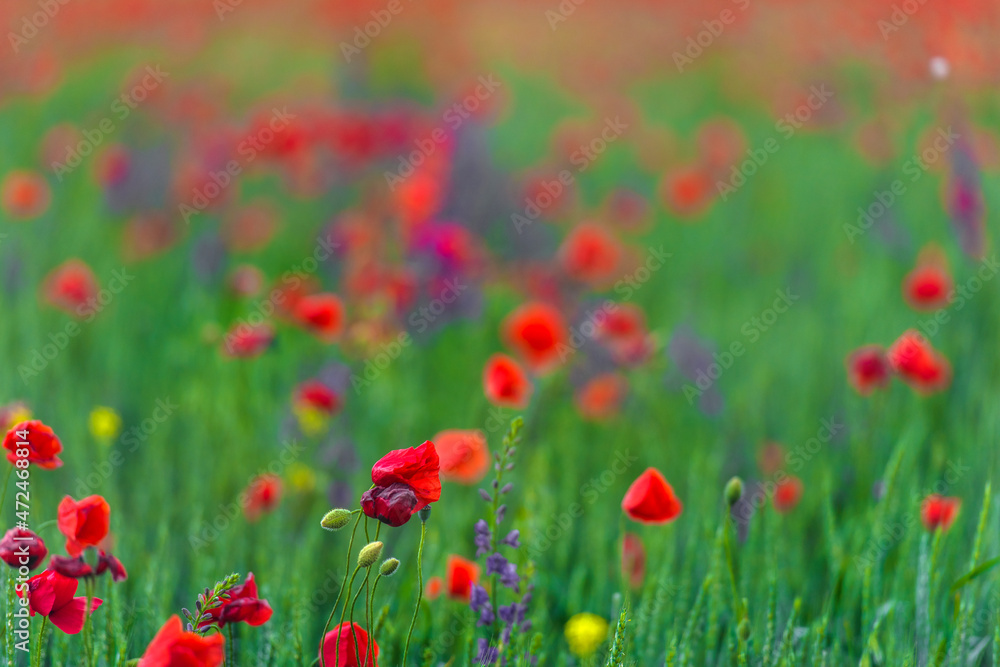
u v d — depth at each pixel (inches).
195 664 183.9
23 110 470.9
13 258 303.9
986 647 199.2
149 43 570.9
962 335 258.2
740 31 563.8
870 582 199.8
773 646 197.0
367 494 187.2
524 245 351.3
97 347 276.7
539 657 195.5
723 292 347.6
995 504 203.6
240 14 612.1
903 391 234.1
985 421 214.5
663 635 199.9
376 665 188.7
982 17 316.8
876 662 197.5
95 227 357.7
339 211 386.3
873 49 381.4
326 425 222.8
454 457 200.4
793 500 209.3
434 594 199.8
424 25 577.0
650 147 477.1
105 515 187.8
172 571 202.7
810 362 274.5
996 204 295.9
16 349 261.6
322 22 613.9
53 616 188.2
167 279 330.0
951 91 321.1
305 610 198.7
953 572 202.4
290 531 208.4
